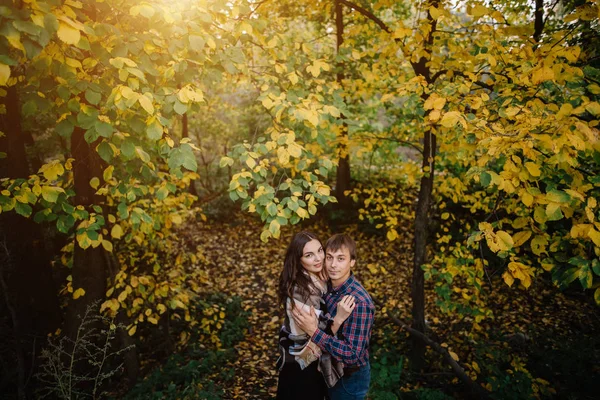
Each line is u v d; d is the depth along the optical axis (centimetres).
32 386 434
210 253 898
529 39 262
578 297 648
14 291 455
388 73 441
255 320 636
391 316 480
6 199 236
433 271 389
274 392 449
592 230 175
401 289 714
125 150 234
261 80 332
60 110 229
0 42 168
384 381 376
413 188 978
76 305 425
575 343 486
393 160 961
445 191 488
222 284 762
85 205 397
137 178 349
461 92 301
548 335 531
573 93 244
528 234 213
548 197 188
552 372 438
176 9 229
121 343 461
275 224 261
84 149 384
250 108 1112
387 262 818
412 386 433
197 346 531
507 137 198
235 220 1079
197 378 442
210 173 1335
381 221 927
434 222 787
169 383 426
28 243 470
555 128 194
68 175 419
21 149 440
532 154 195
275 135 292
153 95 227
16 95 426
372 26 520
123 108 203
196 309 604
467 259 370
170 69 235
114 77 254
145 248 498
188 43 238
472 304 470
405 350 508
